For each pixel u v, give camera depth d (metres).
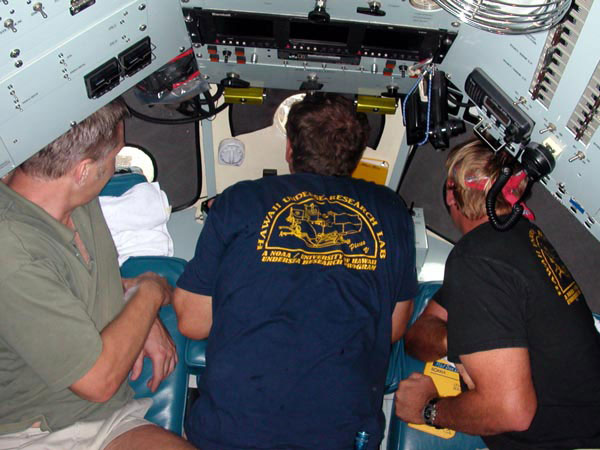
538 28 1.04
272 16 1.38
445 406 1.44
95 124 1.21
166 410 1.53
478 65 1.36
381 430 1.37
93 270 1.38
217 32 1.43
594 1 0.98
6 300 1.13
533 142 1.30
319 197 1.37
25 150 1.19
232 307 1.31
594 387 1.37
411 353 1.62
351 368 1.29
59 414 1.36
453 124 1.55
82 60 1.19
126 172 1.94
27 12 1.01
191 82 1.64
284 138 1.91
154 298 1.41
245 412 1.27
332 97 1.51
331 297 1.30
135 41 1.29
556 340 1.34
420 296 1.73
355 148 1.47
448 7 1.09
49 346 1.15
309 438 1.27
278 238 1.32
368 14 1.36
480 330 1.27
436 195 2.08
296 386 1.27
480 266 1.32
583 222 1.32
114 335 1.27
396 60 1.52
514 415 1.24
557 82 1.14
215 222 1.35
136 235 1.88
